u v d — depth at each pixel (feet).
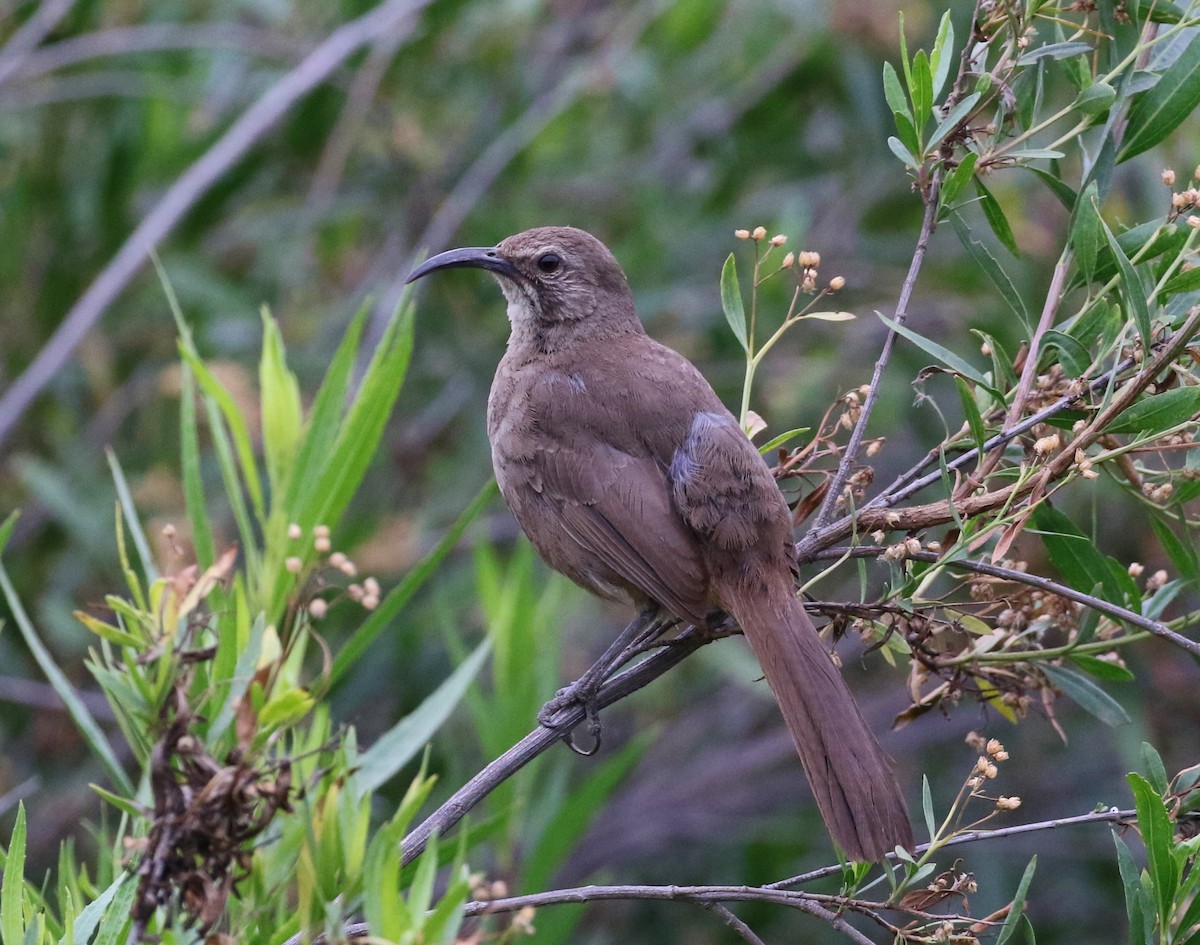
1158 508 22.43
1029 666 22.53
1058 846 42.04
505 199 45.34
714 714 47.26
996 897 40.45
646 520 24.48
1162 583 23.03
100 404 42.04
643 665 24.09
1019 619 21.77
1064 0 25.82
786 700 21.74
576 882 42.14
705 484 23.93
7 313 42.39
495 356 44.19
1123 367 21.47
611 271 28.94
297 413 24.00
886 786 20.68
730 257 24.04
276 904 19.03
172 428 40.96
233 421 22.18
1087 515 39.99
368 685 37.58
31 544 40.55
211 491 40.63
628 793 44.27
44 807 38.37
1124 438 25.53
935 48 23.15
